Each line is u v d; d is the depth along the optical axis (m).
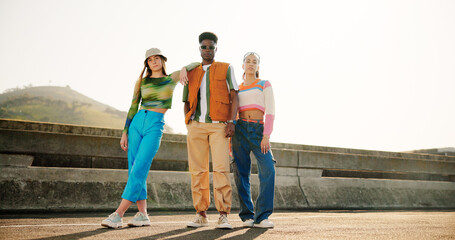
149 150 3.28
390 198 7.59
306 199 6.51
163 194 5.19
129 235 2.62
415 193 8.06
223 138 3.26
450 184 8.83
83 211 4.50
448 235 2.98
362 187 7.38
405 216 4.94
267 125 3.34
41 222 3.36
